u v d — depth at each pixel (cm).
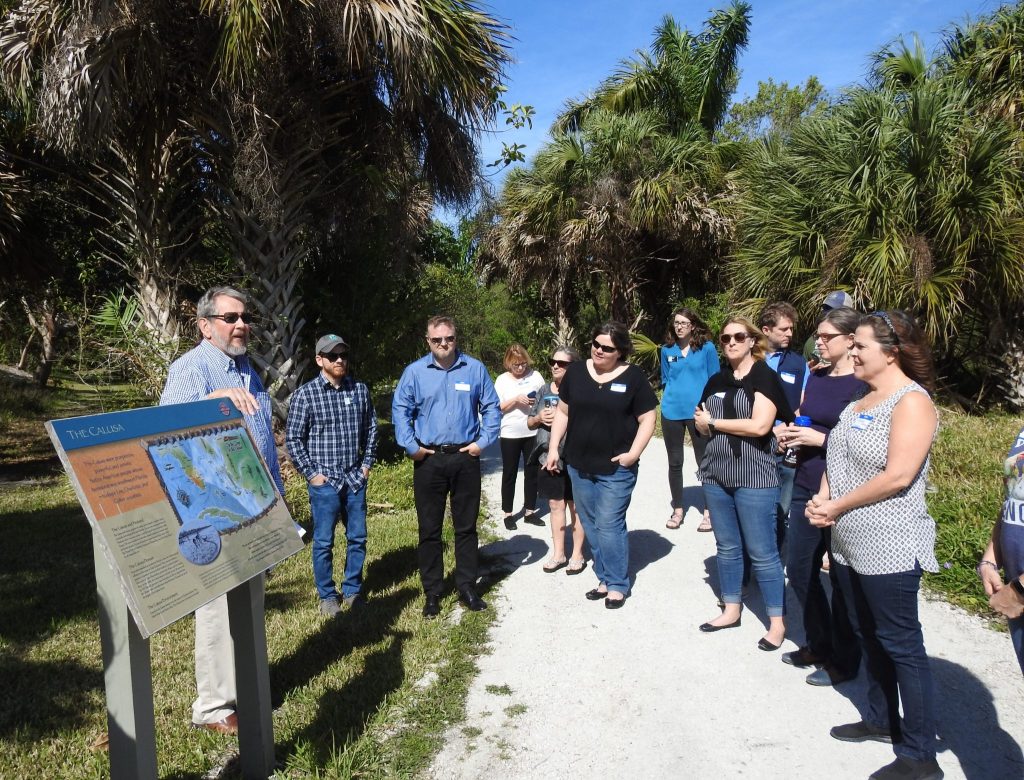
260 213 726
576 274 1512
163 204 833
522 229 1452
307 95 715
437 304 1014
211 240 954
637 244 1405
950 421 854
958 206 859
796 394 451
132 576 200
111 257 1051
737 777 280
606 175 1323
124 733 216
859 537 266
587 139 1368
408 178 877
